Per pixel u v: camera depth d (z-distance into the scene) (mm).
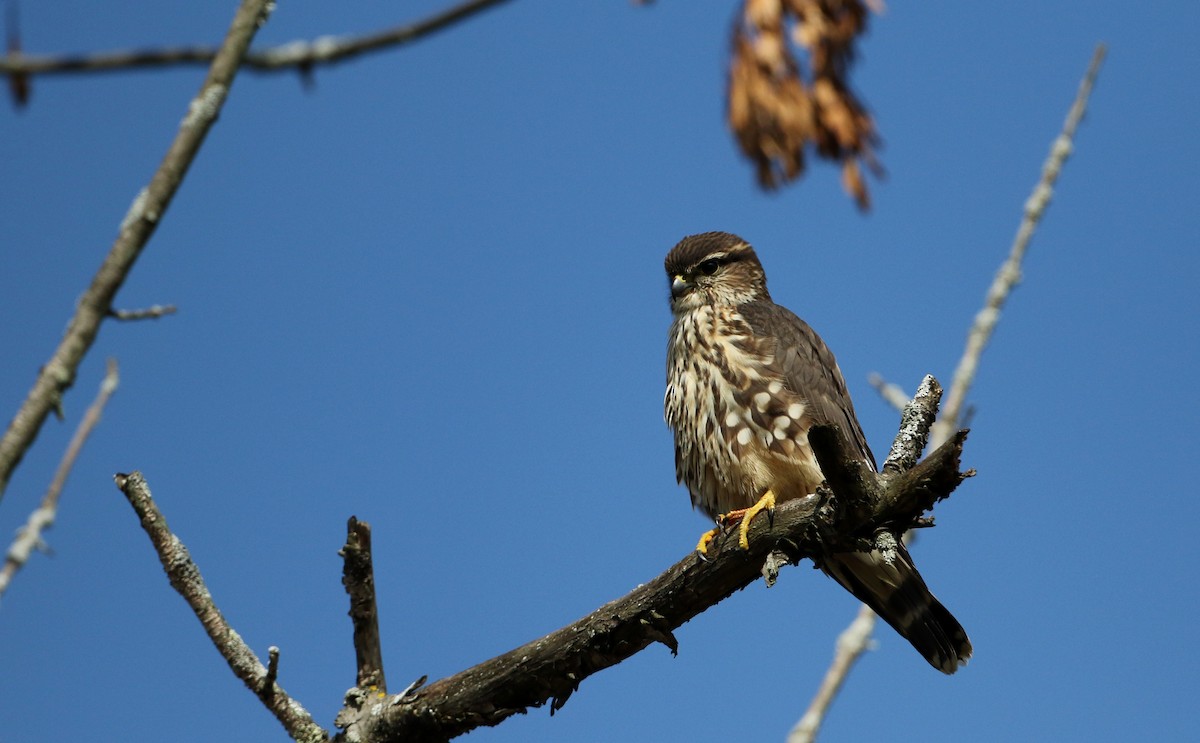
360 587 9555
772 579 8977
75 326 5855
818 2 8148
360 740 9312
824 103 8188
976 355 10930
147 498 9320
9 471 5574
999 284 11188
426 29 6160
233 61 6160
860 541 8922
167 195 6035
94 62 5492
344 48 6148
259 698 9211
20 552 6625
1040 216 11344
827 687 9539
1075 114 11570
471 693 9336
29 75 5422
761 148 8273
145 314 6152
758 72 8195
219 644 9211
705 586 9336
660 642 9430
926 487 8398
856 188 8336
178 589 9250
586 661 9359
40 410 5703
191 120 6082
